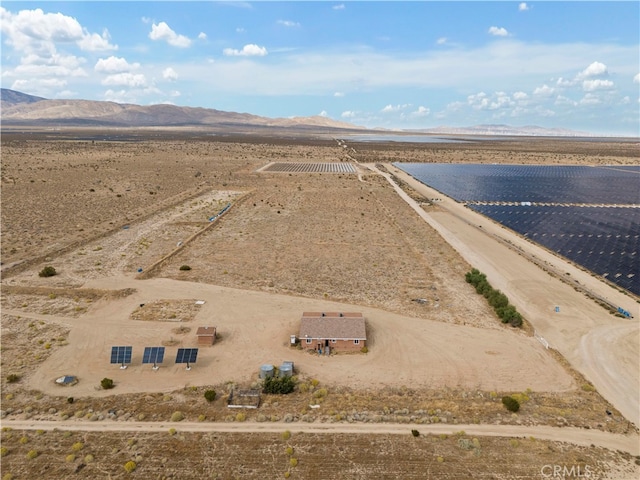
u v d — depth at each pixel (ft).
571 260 268.82
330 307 200.03
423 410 131.03
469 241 303.89
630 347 169.68
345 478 104.68
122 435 118.62
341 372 152.05
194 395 138.21
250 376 149.38
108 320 185.06
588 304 206.28
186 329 178.19
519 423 125.90
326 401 135.85
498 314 191.83
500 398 138.51
